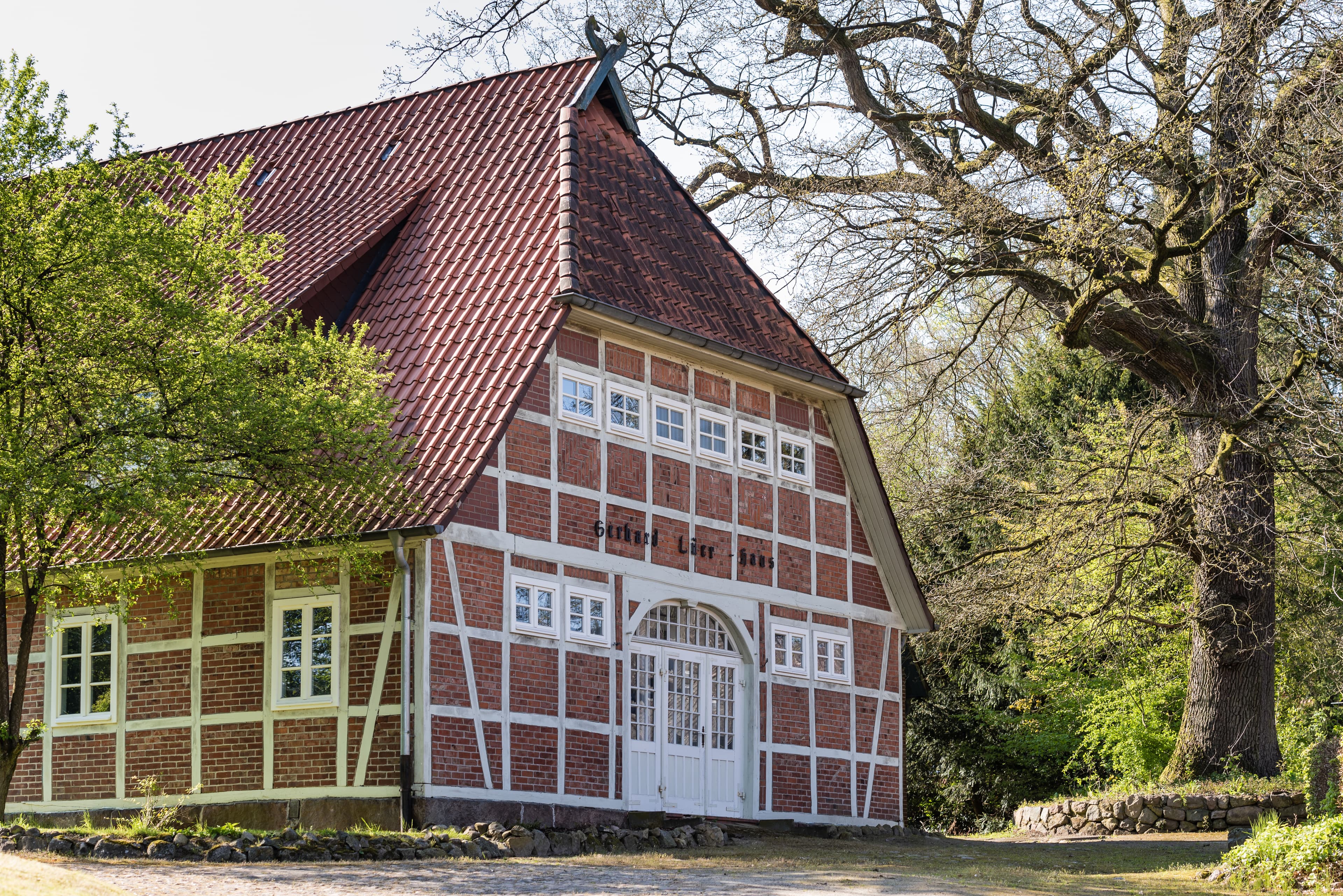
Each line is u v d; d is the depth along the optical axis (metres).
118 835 15.39
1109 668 29.05
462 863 15.74
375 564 18.08
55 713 19.92
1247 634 25.08
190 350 16.45
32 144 15.93
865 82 27.70
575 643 19.41
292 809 18.17
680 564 21.05
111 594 19.58
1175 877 16.89
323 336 20.77
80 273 15.81
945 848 20.66
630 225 21.75
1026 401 34.53
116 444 15.70
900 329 25.27
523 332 19.28
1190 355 25.08
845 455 24.20
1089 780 32.78
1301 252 24.73
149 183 24.56
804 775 22.50
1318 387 23.27
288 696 18.52
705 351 21.44
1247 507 24.48
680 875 15.45
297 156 24.72
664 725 20.61
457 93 24.19
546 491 19.36
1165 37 23.39
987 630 34.28
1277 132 21.64
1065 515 25.39
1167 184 24.19
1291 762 28.73
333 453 17.42
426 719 17.55
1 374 15.77
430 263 21.19
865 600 24.23
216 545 18.48
